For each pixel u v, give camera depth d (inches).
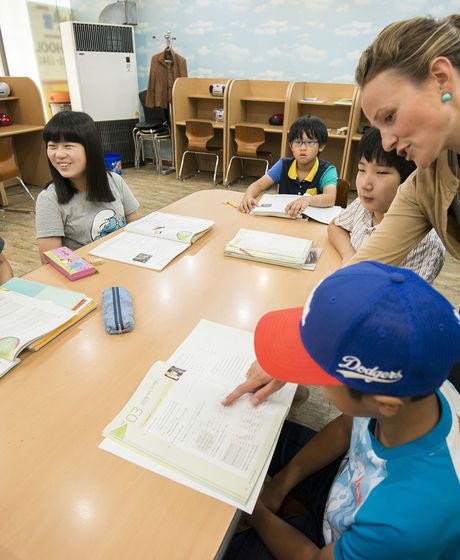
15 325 36.5
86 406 29.4
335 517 26.7
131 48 207.2
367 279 19.5
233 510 22.9
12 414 28.6
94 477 24.4
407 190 37.0
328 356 19.8
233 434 27.3
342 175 174.7
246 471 25.0
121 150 223.1
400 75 25.8
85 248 54.9
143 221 63.1
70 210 62.8
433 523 19.2
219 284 46.5
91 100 202.7
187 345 35.8
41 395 30.3
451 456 20.3
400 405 18.9
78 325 38.7
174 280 47.2
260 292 44.9
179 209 71.8
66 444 26.4
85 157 59.0
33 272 48.7
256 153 183.3
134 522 22.1
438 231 35.5
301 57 183.3
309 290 45.6
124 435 27.0
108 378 32.0
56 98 211.6
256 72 194.1
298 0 173.3
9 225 139.4
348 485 27.0
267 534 29.5
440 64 24.8
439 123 26.4
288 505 34.2
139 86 223.1
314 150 84.0
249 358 34.4
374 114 28.5
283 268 50.8
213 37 195.0
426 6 157.5
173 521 22.2
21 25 199.9
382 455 22.7
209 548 21.0
